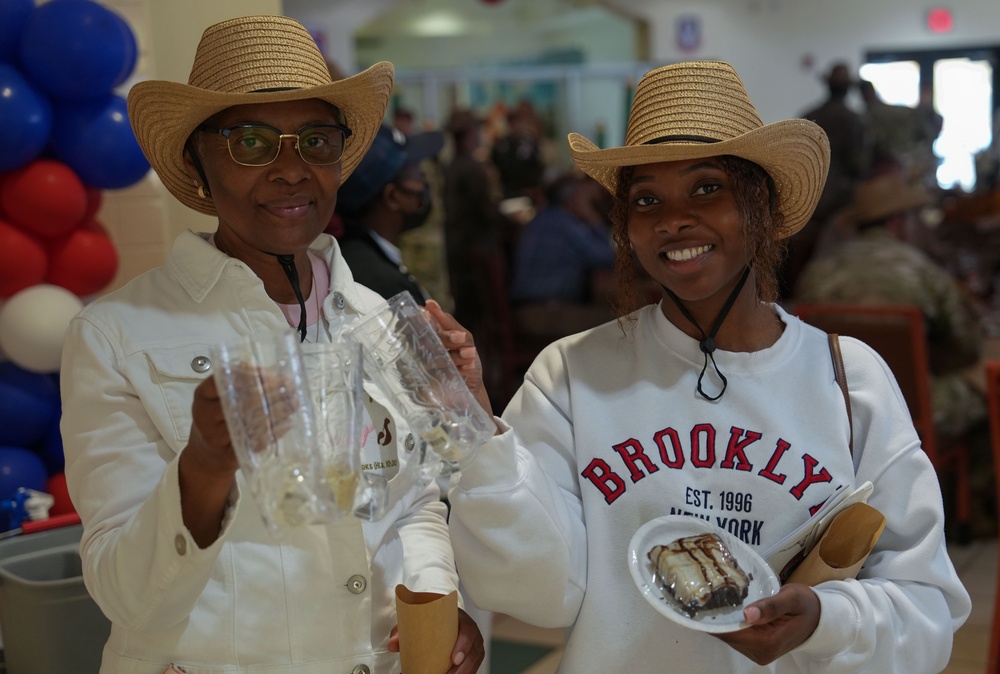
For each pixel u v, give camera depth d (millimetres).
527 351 5602
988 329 4785
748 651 1203
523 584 1337
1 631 1837
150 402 1284
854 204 4363
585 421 1423
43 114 2207
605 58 12414
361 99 1393
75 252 2369
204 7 2545
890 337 3504
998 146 8648
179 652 1274
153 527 1139
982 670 3055
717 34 11523
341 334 1242
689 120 1326
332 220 2387
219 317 1355
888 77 11578
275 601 1300
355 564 1334
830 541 1296
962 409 3904
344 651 1330
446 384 1199
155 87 1274
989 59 11320
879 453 1381
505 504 1282
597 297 5883
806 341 1438
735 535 1354
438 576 1414
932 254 5309
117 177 2332
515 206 8328
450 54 12945
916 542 1372
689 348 1414
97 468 1262
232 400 979
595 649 1371
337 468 1027
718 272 1337
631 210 1391
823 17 11438
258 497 978
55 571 1899
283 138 1286
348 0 10898
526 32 12812
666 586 1222
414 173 2611
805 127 1330
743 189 1332
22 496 2141
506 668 3164
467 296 6227
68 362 1311
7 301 2322
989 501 4188
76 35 2162
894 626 1294
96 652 1739
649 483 1383
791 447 1364
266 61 1300
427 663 1226
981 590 3664
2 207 2277
